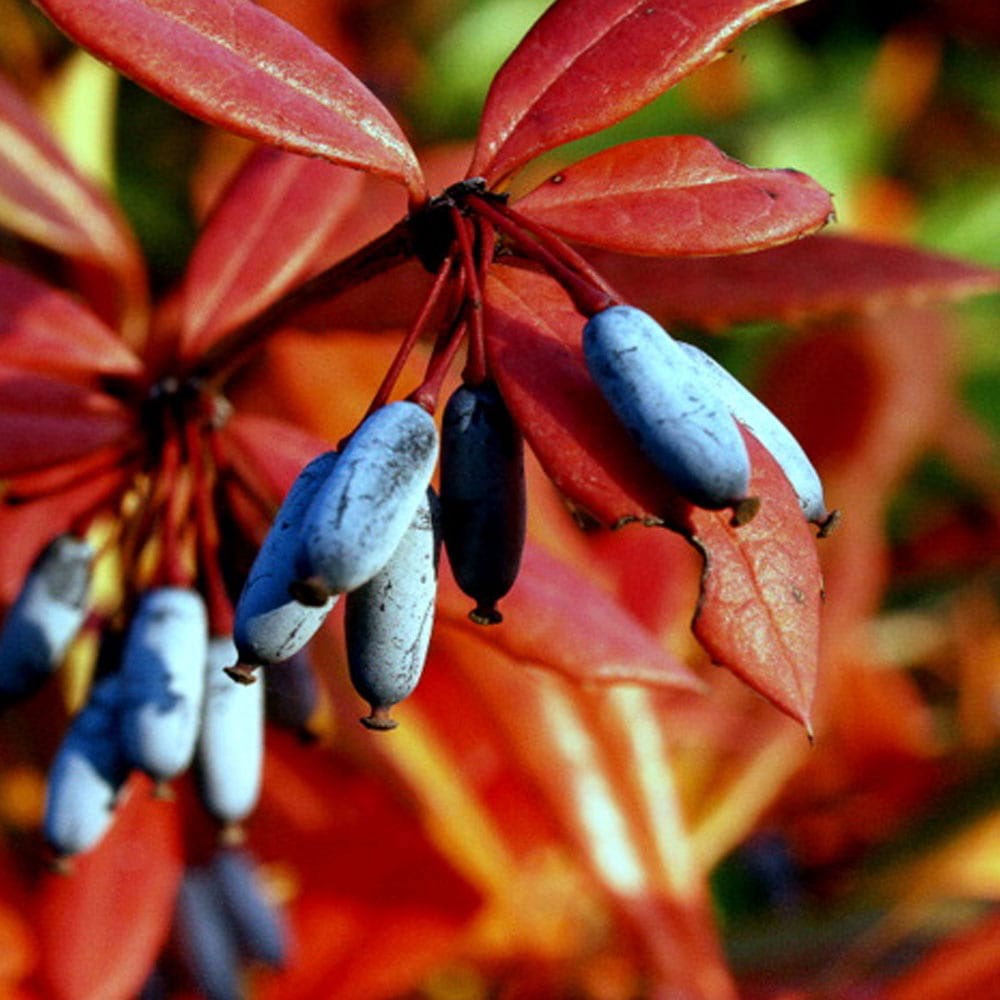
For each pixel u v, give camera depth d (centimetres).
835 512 10
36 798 16
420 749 16
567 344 10
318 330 13
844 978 18
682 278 14
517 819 18
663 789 16
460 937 17
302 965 17
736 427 10
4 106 16
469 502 10
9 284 13
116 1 11
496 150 11
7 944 16
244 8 11
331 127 11
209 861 15
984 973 17
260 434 13
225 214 14
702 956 16
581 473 10
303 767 17
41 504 14
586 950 18
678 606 18
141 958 14
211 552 12
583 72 11
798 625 10
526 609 13
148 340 15
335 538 9
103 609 15
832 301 14
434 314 13
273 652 10
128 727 12
